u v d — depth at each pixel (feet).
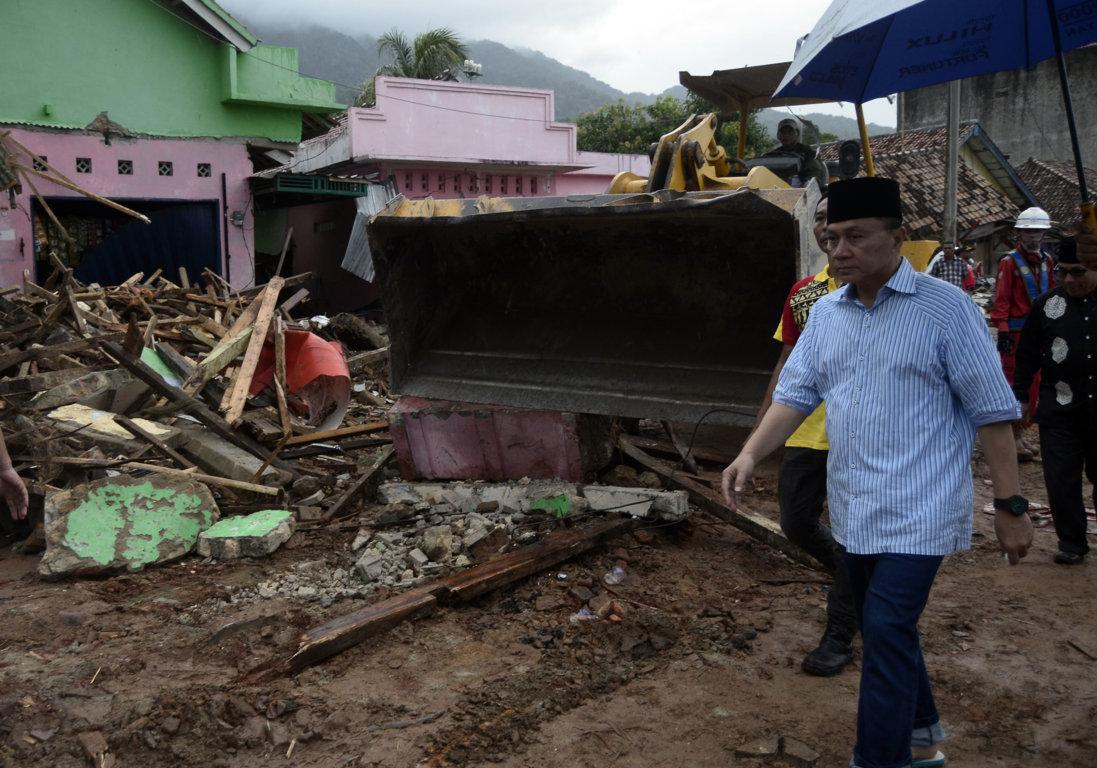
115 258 54.80
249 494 19.43
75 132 52.90
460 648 13.15
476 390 19.31
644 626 13.73
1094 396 16.48
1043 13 13.29
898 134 116.06
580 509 17.71
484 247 19.66
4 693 11.71
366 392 31.78
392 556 16.28
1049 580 16.26
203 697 11.36
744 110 29.78
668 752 10.49
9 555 17.80
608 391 18.12
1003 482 8.58
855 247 8.69
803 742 10.63
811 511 12.67
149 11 54.49
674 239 17.56
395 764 10.18
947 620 14.42
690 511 19.42
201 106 57.00
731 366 17.39
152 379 20.47
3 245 50.67
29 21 50.88
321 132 66.49
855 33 13.25
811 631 13.84
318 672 12.37
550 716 11.28
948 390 8.82
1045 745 10.72
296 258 73.77
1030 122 128.16
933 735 9.70
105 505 16.76
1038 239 23.13
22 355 23.49
